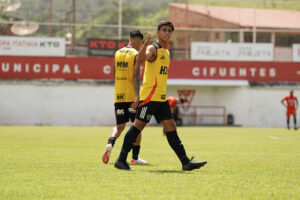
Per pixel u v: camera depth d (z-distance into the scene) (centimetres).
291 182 2152
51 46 10931
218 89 11856
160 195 1755
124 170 2505
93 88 11031
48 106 10900
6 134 6544
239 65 11231
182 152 2525
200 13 13412
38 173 2347
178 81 11012
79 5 17612
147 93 2477
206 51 11294
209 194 1794
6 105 10775
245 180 2186
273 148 4428
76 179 2144
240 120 11331
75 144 4697
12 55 10662
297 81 11431
